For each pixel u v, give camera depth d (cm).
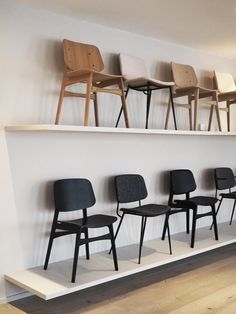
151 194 394
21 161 295
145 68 377
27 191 298
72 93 311
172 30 366
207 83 459
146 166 389
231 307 274
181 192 397
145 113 390
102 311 269
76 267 274
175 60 418
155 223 397
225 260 387
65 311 269
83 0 285
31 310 271
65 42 310
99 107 350
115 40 360
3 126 285
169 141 412
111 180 356
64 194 301
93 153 342
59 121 317
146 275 342
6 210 286
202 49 444
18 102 293
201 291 304
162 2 290
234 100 457
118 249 354
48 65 311
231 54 471
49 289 254
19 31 292
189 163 438
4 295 285
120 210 346
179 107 423
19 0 284
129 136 372
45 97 309
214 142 470
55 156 315
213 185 468
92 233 342
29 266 299
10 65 288
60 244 318
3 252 285
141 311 268
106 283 322
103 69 338
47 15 309
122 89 324
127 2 290
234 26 353
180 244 372
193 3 292
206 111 461
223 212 488
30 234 299
